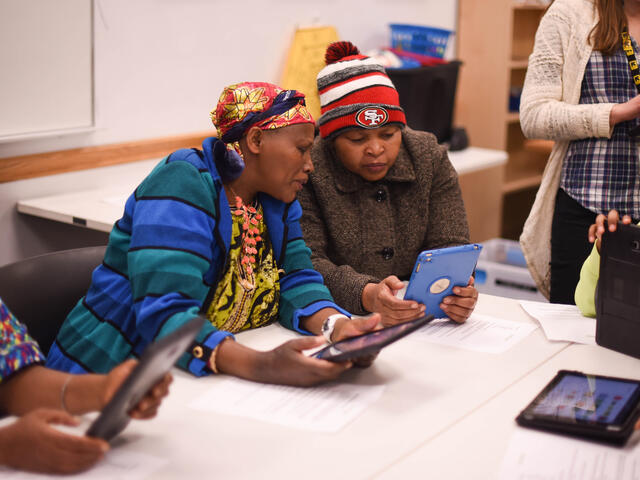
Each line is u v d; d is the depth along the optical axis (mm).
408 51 3695
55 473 988
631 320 1396
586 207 2168
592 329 1552
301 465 1018
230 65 3113
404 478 989
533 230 2334
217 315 1433
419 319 1222
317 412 1165
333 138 1829
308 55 3303
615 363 1386
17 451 992
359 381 1285
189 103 2998
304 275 1584
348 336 1345
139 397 1000
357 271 1893
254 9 3143
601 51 2100
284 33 3297
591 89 2141
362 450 1058
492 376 1317
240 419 1143
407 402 1208
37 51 2455
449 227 1933
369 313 1648
